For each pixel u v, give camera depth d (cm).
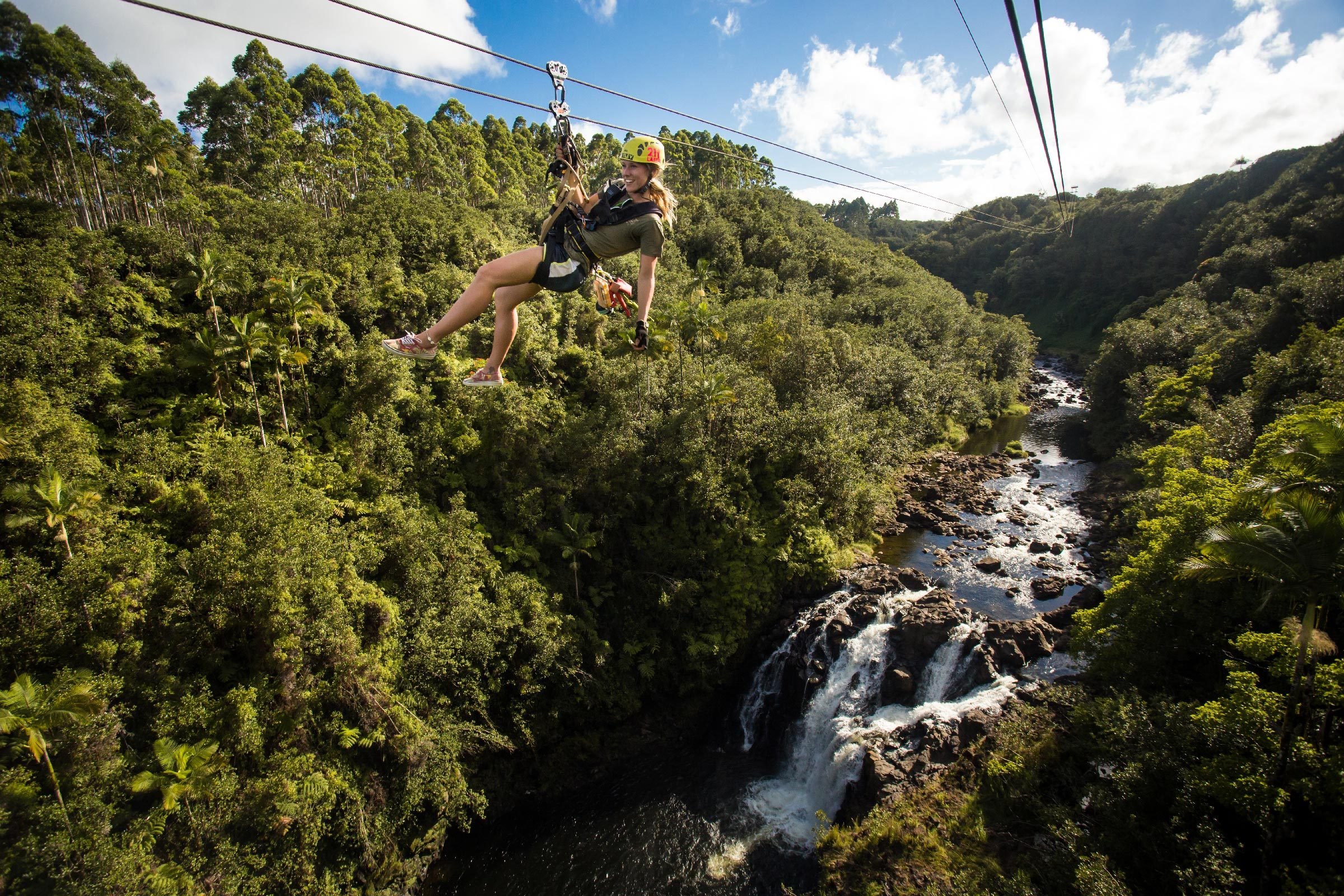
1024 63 479
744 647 3253
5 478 2256
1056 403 7631
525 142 11319
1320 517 1311
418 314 4303
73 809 1677
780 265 9438
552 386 4100
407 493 3173
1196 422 4253
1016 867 1809
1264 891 1411
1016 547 3772
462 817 2431
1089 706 1980
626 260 6359
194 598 2138
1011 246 15100
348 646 2292
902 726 2542
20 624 1891
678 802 2672
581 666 2950
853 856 2055
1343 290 4441
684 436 3550
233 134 6594
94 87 4856
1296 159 9794
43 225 3494
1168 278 10344
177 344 3338
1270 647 1582
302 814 2016
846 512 3812
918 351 7488
